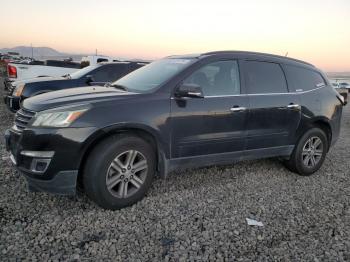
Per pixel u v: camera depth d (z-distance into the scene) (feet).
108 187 11.45
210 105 13.41
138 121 11.75
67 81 26.63
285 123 15.81
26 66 38.78
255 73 15.23
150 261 9.02
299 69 17.04
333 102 17.90
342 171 18.47
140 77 14.70
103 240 9.89
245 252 9.71
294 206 13.12
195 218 11.59
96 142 11.41
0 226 10.29
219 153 14.11
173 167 13.16
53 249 9.30
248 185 15.12
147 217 11.45
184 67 13.43
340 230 11.30
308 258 9.55
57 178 10.84
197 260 9.20
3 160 16.61
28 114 11.55
